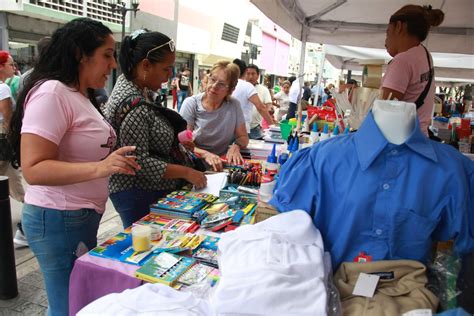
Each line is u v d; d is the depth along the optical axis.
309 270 0.93
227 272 0.94
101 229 3.42
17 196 3.19
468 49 3.98
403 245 1.02
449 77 8.22
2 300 2.32
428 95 1.96
